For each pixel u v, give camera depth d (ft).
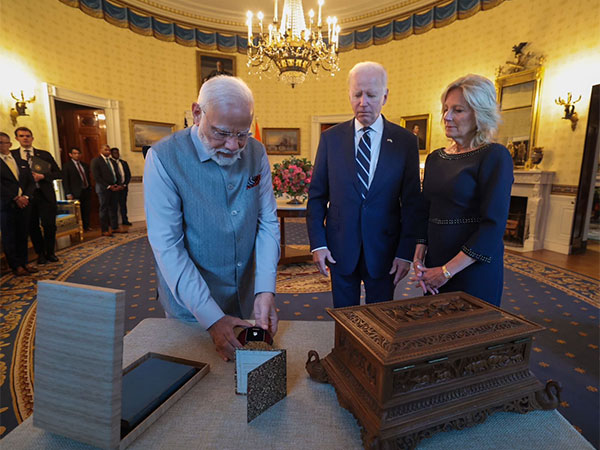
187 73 27.17
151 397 2.60
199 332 3.85
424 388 2.45
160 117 26.45
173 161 3.85
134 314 10.16
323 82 28.50
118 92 24.18
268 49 17.28
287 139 29.53
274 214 4.71
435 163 4.92
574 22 16.79
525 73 18.83
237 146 3.49
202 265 4.23
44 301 2.25
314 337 3.75
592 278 13.67
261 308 3.79
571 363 7.51
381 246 5.45
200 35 27.09
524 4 18.89
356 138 5.49
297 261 15.05
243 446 2.31
